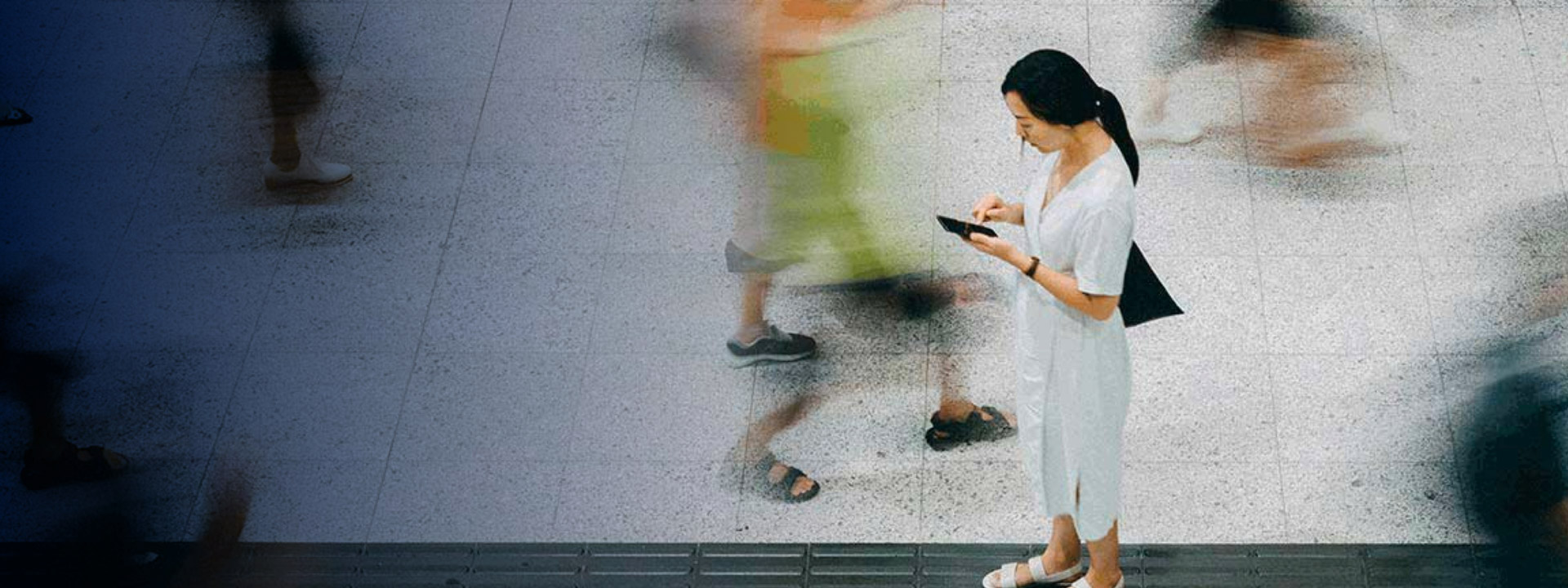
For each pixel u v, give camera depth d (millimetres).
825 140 6586
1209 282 6789
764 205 6664
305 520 6266
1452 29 7793
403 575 6035
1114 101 4527
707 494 6199
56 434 6461
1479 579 5676
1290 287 6734
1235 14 7891
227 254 7406
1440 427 6148
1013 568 5703
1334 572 5742
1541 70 7562
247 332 7043
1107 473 5094
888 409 6422
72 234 7570
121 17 8695
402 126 7918
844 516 6062
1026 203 4793
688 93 7910
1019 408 5125
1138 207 7125
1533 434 6070
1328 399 6305
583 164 7621
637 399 6582
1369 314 6602
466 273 7191
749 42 8125
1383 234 6914
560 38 8289
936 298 6797
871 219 7102
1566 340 6391
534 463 6387
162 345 7027
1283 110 7469
